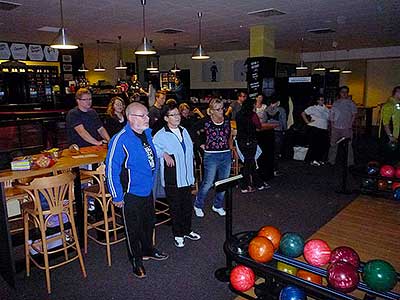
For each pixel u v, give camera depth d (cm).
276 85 798
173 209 328
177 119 320
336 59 1334
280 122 640
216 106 372
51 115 848
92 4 547
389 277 199
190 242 345
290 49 1295
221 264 302
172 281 276
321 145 700
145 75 1402
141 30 808
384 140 597
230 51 1303
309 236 350
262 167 552
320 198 473
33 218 278
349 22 731
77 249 283
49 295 259
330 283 205
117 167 260
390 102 552
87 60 1211
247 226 379
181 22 712
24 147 748
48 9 580
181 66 1449
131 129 268
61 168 286
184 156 324
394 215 398
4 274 281
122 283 274
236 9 593
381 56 1232
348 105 621
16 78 983
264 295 235
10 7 562
